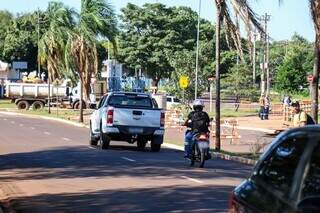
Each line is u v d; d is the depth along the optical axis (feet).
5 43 452.76
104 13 189.98
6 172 70.28
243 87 315.99
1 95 348.59
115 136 102.32
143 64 381.40
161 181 63.62
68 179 64.54
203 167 79.61
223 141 134.82
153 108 103.24
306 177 19.80
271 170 22.49
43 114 234.58
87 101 218.18
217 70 105.91
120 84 351.46
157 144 103.76
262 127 182.60
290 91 408.05
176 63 244.01
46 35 208.33
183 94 220.02
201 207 48.24
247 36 94.32
